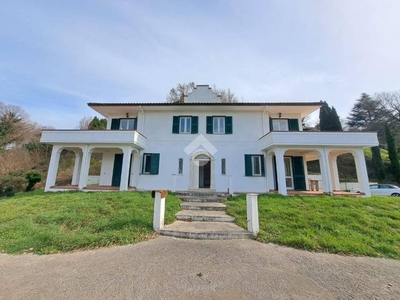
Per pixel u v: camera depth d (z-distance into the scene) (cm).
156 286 284
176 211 783
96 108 1419
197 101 1603
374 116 3741
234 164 1355
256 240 532
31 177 1595
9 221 624
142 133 1416
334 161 1406
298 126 1430
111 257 398
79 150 1434
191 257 402
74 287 280
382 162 2498
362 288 292
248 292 272
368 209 783
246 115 1427
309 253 441
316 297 263
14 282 297
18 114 3209
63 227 574
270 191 1262
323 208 782
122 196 915
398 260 416
